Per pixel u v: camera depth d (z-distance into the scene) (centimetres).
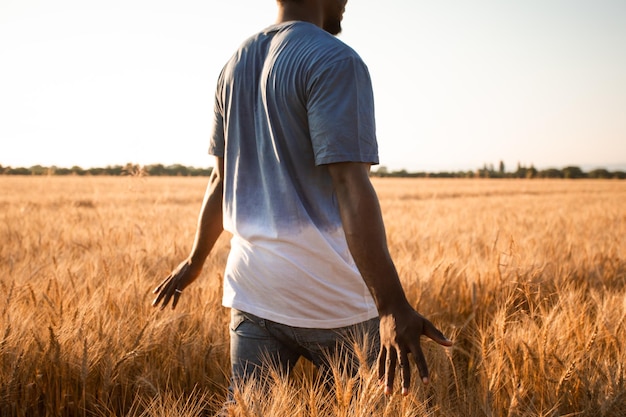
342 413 133
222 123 159
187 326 283
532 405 207
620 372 213
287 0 144
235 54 150
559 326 262
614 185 5053
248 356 151
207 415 228
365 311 144
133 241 619
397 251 599
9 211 1136
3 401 219
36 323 257
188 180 4022
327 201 136
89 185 2642
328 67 122
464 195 3120
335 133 117
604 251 548
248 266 143
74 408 232
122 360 228
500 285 366
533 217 1252
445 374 210
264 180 138
